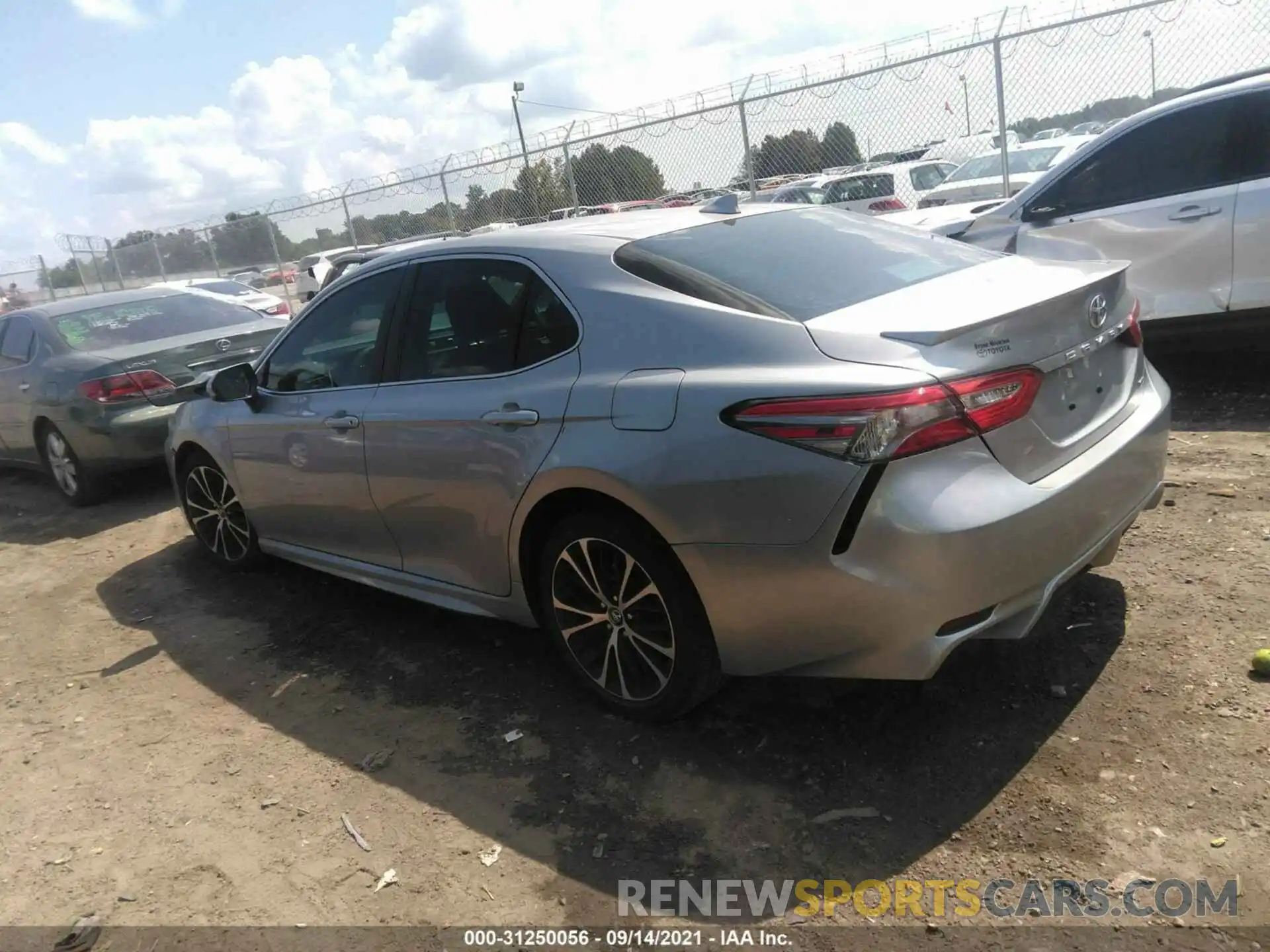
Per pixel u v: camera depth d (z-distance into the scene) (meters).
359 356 3.93
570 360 3.06
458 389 3.40
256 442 4.44
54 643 4.70
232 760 3.39
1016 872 2.37
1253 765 2.58
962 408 2.46
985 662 3.25
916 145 10.20
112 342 7.12
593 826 2.76
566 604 3.25
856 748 2.93
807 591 2.57
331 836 2.89
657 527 2.76
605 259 3.15
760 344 2.69
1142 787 2.57
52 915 2.70
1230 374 6.18
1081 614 3.46
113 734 3.71
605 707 3.34
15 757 3.63
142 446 6.78
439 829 2.85
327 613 4.58
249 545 5.04
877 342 2.55
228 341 7.25
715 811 2.75
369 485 3.82
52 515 7.20
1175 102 5.73
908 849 2.50
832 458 2.45
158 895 2.72
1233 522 4.00
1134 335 3.22
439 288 3.62
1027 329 2.65
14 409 7.39
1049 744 2.80
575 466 2.91
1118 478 2.87
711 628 2.81
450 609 3.77
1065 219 6.16
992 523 2.47
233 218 20.25
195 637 4.52
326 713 3.64
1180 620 3.32
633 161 12.62
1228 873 2.27
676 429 2.69
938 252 3.43
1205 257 5.64
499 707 3.49
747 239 3.32
